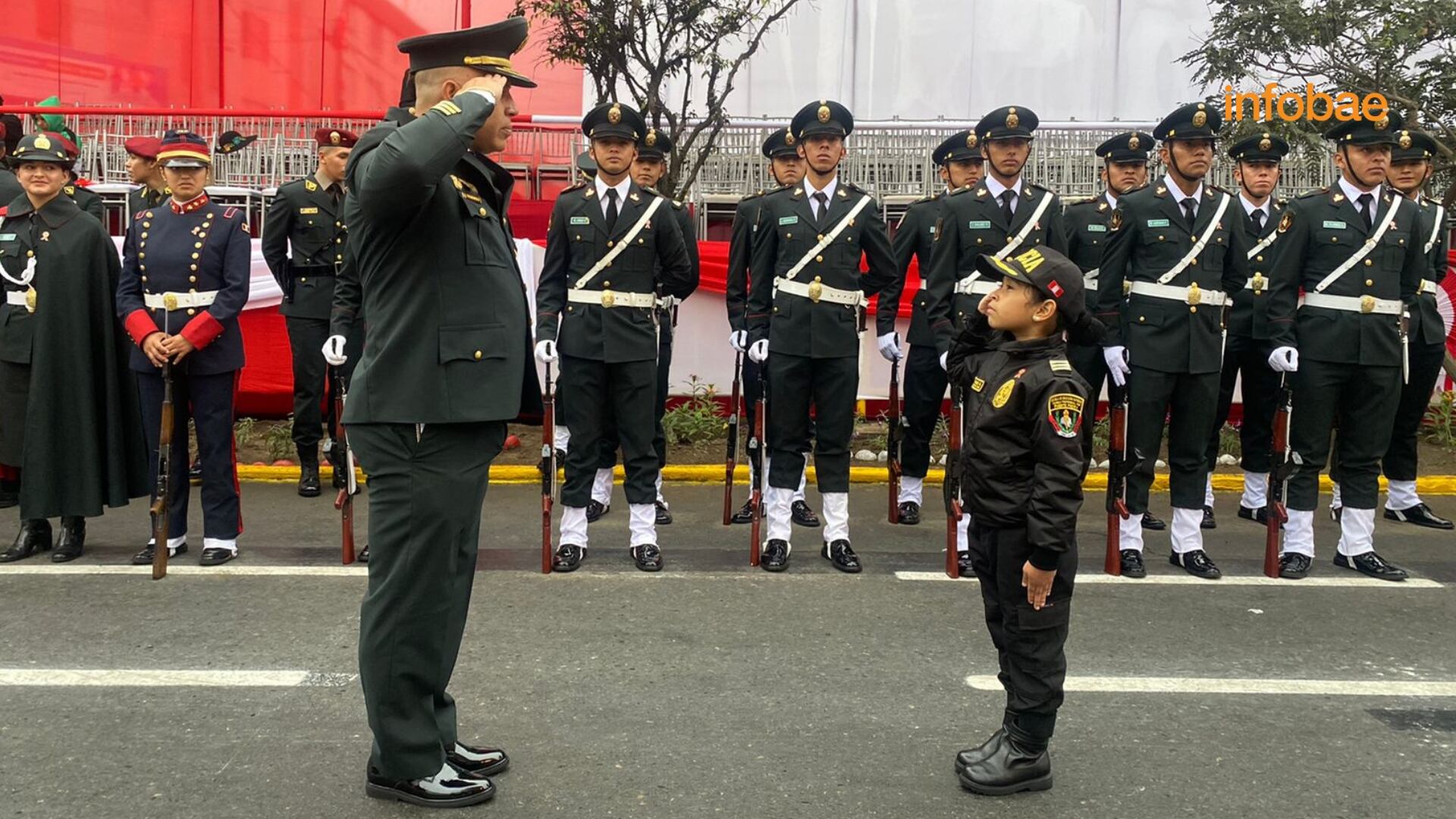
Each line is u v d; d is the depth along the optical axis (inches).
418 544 123.0
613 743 144.2
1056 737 148.5
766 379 232.1
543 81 466.0
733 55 440.5
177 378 226.1
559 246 228.5
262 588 209.5
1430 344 269.4
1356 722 154.4
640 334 228.4
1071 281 128.3
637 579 221.0
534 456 339.9
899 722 152.0
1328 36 344.8
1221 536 269.3
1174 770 139.1
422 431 122.4
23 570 220.4
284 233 291.6
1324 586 223.1
